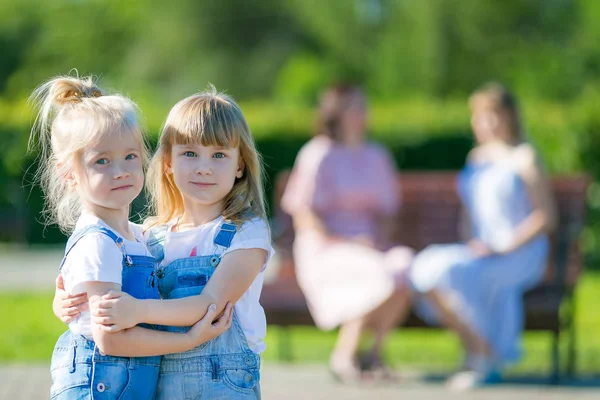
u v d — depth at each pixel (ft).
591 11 121.80
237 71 178.19
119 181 13.21
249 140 14.30
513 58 142.72
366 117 31.14
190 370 13.43
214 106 14.02
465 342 28.43
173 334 13.00
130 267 13.29
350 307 28.14
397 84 149.89
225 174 13.92
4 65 182.70
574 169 57.67
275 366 31.01
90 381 13.01
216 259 13.73
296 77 170.09
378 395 26.30
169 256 13.99
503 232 28.94
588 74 120.26
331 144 30.89
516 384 27.96
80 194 13.52
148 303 12.84
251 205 14.39
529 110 63.41
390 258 28.73
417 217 34.81
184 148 13.97
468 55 146.30
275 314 29.53
